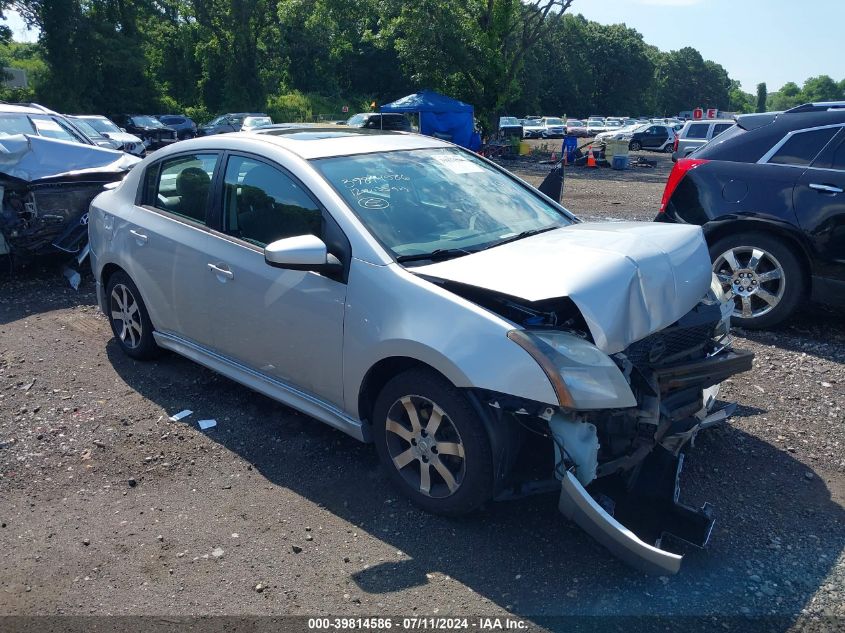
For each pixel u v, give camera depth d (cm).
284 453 397
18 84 4497
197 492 362
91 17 4284
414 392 325
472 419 306
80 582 297
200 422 431
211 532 329
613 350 298
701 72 12594
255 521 337
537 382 285
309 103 5691
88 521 339
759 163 580
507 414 308
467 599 284
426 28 3012
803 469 376
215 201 429
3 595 290
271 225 394
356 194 376
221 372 438
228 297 410
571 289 295
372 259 343
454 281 315
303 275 368
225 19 4991
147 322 501
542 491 307
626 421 303
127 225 489
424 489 333
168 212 467
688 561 304
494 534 323
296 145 408
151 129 3431
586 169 2591
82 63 4144
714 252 597
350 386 353
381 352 330
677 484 310
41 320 634
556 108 9869
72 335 591
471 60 3038
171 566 306
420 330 314
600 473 299
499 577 296
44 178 713
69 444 410
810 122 566
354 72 6625
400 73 6512
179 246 442
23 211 721
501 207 418
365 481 368
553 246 343
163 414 445
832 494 353
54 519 341
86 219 750
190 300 441
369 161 407
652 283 320
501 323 300
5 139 734
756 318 584
